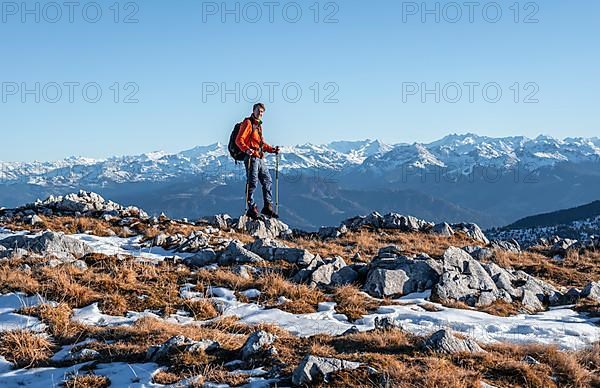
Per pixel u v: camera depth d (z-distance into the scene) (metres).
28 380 9.88
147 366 9.97
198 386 8.98
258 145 21.77
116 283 15.95
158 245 23.86
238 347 10.95
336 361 9.16
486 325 13.97
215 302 15.18
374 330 12.16
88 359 10.66
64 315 13.26
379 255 20.52
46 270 16.38
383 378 8.67
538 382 9.25
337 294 16.48
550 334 13.28
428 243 30.62
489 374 9.51
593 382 9.66
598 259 28.05
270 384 8.93
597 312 15.94
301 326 13.41
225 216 32.91
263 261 19.58
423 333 12.54
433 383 8.52
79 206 31.98
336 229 32.56
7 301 14.32
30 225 27.23
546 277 22.31
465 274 18.03
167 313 14.14
